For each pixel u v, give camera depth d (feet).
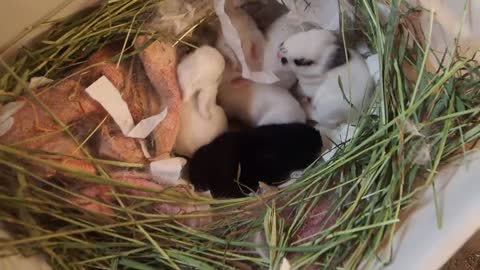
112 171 1.11
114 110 1.13
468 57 1.24
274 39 1.32
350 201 1.13
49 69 1.16
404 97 1.18
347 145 1.17
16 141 1.03
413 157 1.10
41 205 1.00
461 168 1.08
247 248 1.09
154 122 1.15
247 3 1.34
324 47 1.25
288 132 1.20
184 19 1.27
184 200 1.10
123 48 1.17
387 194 1.07
